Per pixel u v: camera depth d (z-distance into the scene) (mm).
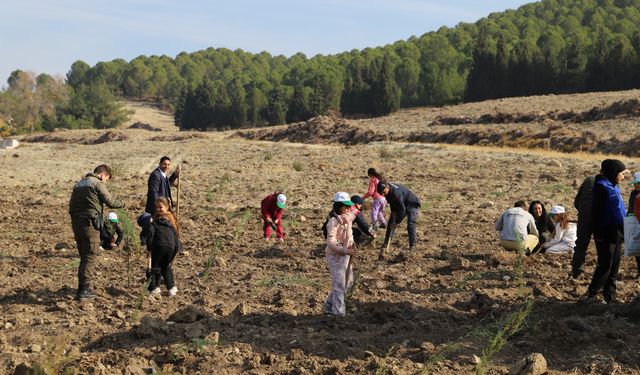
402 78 182500
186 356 7285
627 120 61844
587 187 10695
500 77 143375
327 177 30906
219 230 16672
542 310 8930
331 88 188750
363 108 158625
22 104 196000
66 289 10469
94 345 7820
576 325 8062
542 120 71062
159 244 9844
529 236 12648
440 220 17781
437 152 44094
